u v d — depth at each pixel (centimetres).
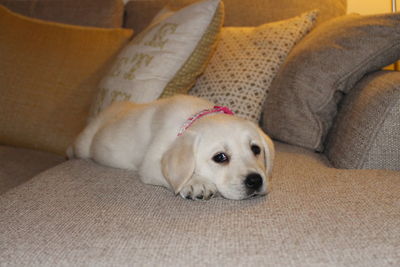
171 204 131
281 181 150
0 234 109
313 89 192
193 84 236
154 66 215
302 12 264
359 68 186
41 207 126
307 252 94
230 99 223
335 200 123
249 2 273
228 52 239
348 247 95
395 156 154
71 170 170
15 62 259
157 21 236
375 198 122
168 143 162
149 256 96
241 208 126
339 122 189
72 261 95
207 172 156
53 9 299
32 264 95
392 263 88
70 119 249
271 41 234
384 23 184
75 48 263
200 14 216
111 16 292
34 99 252
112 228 110
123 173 170
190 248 99
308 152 193
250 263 92
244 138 161
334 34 198
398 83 157
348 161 163
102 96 229
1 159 216
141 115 185
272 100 212
